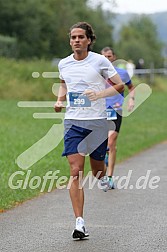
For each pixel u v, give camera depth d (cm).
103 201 1512
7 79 4841
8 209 1431
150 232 1216
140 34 11844
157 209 1421
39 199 1544
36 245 1130
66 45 8619
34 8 8362
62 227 1259
